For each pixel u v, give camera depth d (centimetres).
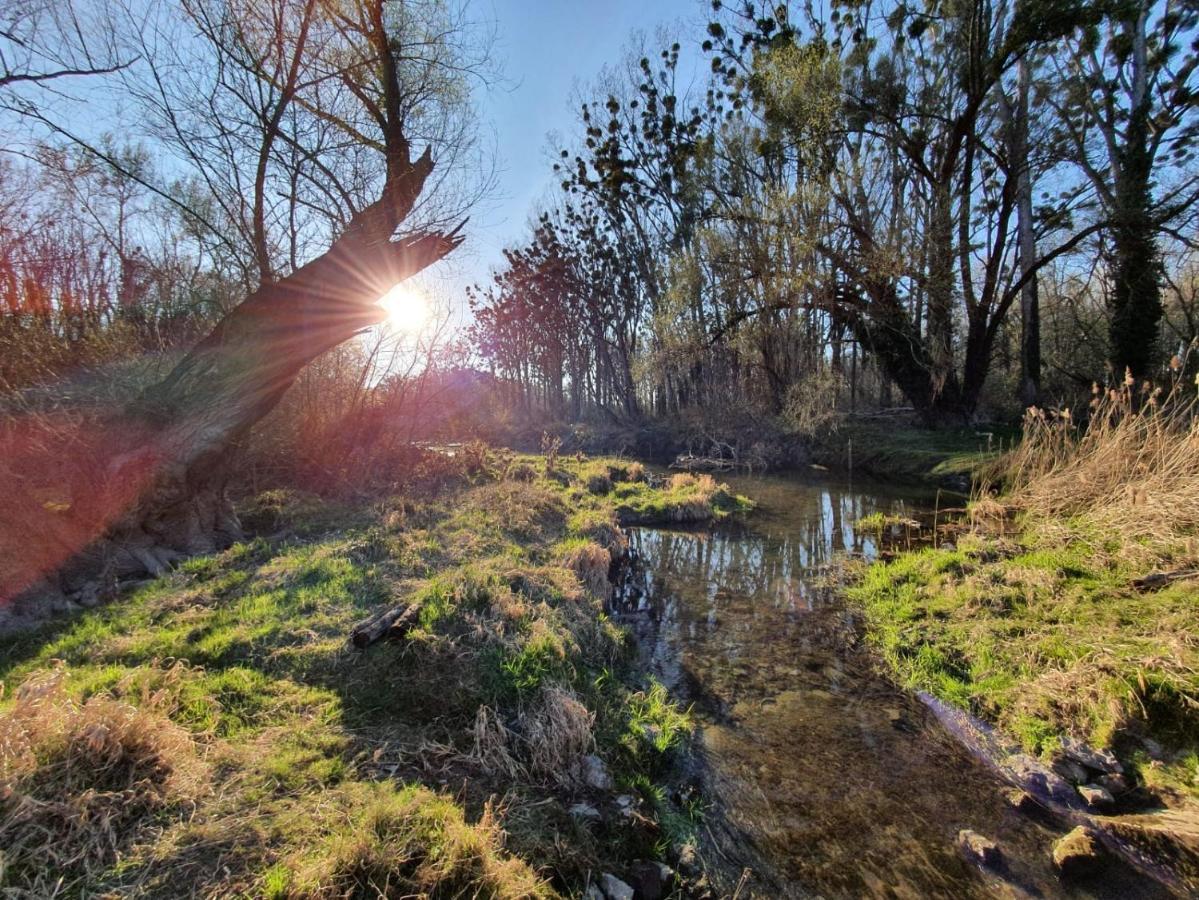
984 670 427
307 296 653
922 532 871
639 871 258
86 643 379
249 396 619
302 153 776
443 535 669
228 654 371
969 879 269
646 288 2469
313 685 348
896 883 267
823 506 1129
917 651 473
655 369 2058
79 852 204
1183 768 311
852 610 589
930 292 1605
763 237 1677
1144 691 346
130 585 498
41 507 492
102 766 238
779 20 1808
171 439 569
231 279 851
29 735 235
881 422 1955
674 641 526
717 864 276
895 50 1617
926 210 1711
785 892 261
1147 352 1622
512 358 3422
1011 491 913
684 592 663
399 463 997
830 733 383
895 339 1773
